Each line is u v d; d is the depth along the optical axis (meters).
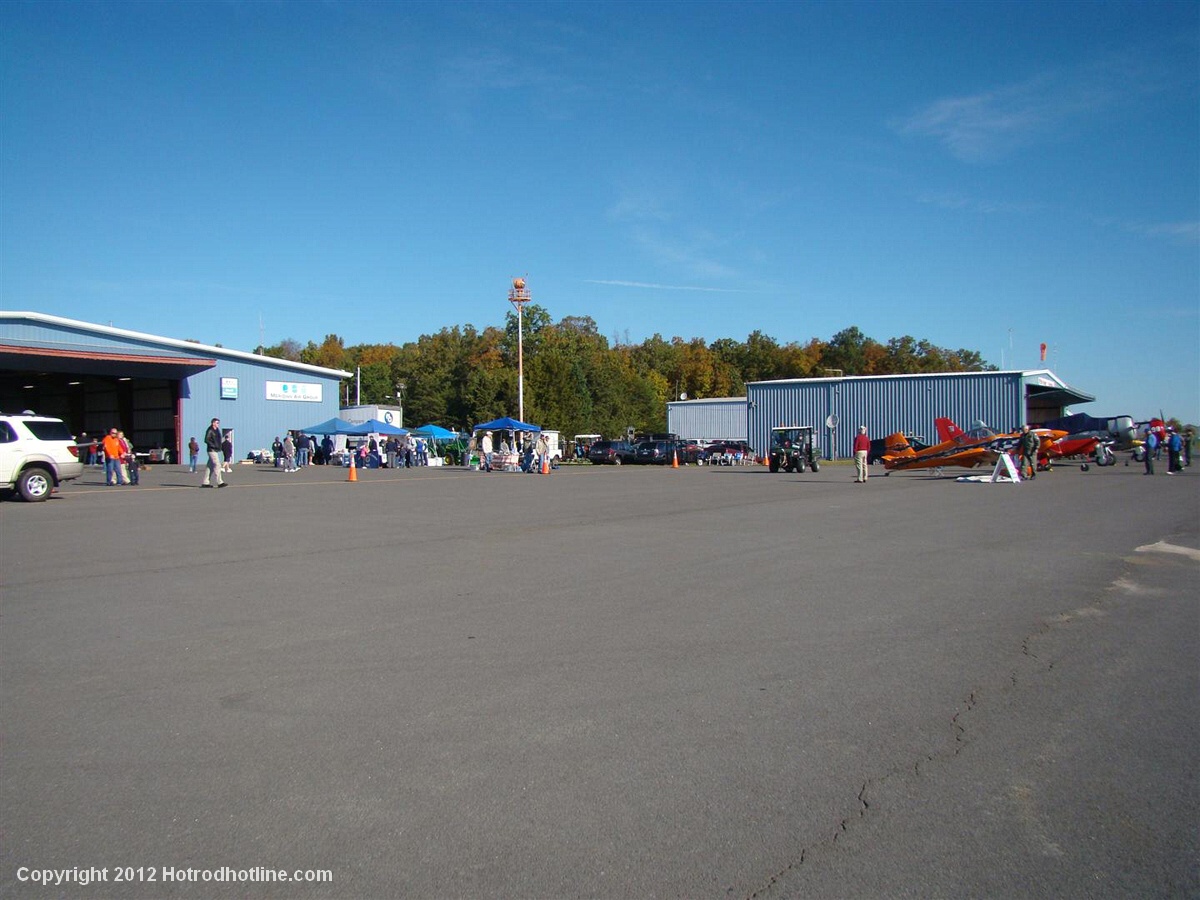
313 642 6.49
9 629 6.93
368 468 44.97
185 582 9.02
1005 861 3.34
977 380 52.66
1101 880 3.21
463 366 98.56
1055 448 34.12
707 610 7.59
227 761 4.25
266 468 43.00
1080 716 4.91
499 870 3.25
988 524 14.38
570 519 15.48
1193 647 6.38
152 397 47.84
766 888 3.14
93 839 3.49
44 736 4.59
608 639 6.57
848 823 3.63
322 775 4.09
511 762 4.24
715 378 120.31
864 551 11.20
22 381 50.09
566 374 77.19
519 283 59.12
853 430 56.03
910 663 5.96
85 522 15.16
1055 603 7.91
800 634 6.73
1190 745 4.48
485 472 39.06
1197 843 3.48
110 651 6.26
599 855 3.36
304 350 130.50
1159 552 11.10
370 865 3.29
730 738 4.56
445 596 8.23
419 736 4.58
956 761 4.28
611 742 4.50
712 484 27.06
